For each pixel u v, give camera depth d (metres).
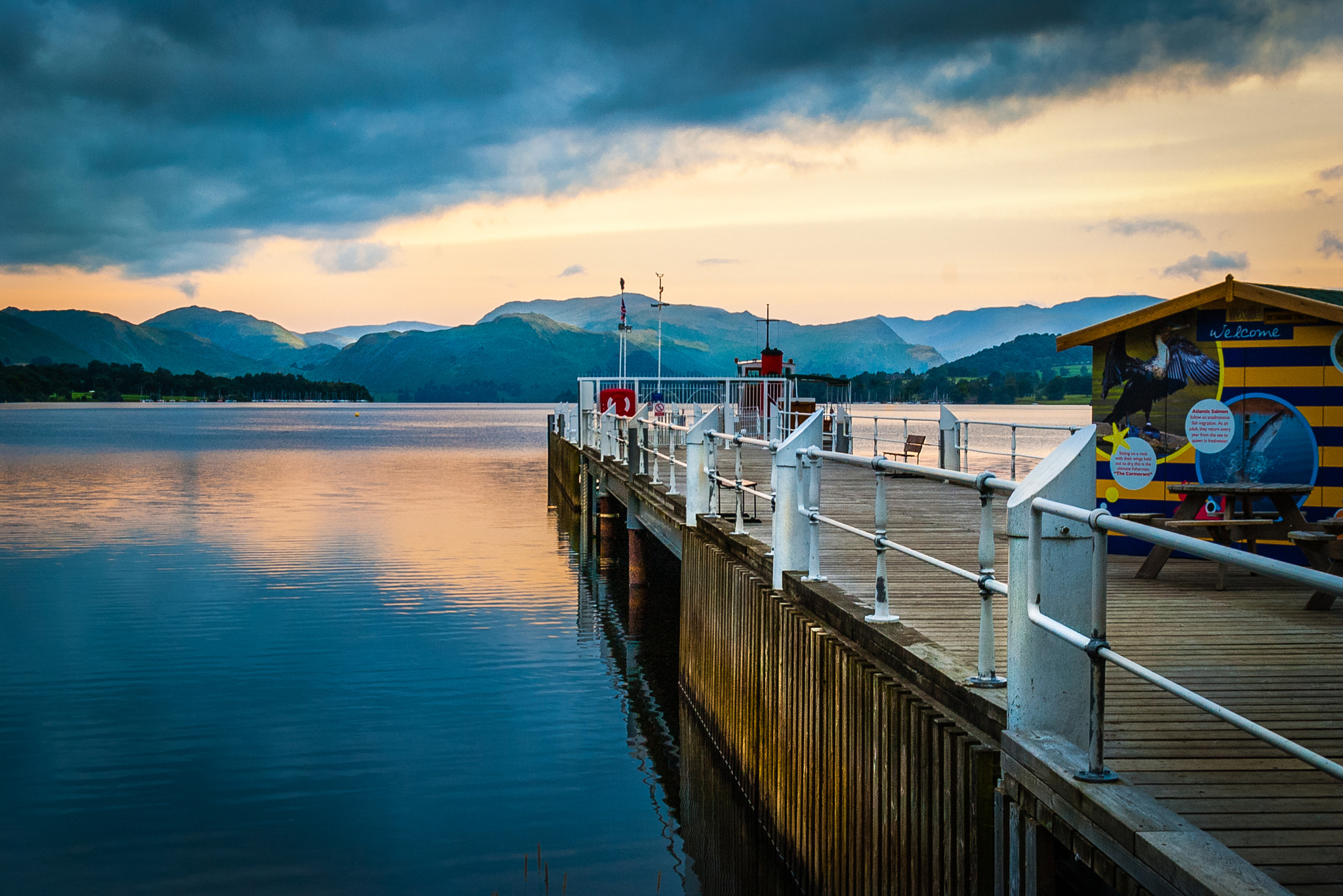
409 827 9.82
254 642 16.64
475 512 34.69
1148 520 9.45
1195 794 4.22
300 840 9.55
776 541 9.52
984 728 5.26
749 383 30.52
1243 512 9.49
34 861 9.09
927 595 8.42
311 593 20.56
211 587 21.16
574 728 12.70
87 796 10.46
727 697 10.92
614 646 16.69
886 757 6.27
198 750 11.74
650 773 11.27
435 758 11.59
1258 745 4.84
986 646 5.56
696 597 12.88
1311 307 9.42
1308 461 9.77
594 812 10.24
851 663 6.94
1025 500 4.66
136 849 9.31
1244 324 9.99
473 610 19.11
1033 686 4.70
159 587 21.14
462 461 64.38
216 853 9.24
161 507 36.12
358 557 25.02
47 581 21.77
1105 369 10.79
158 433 109.88
